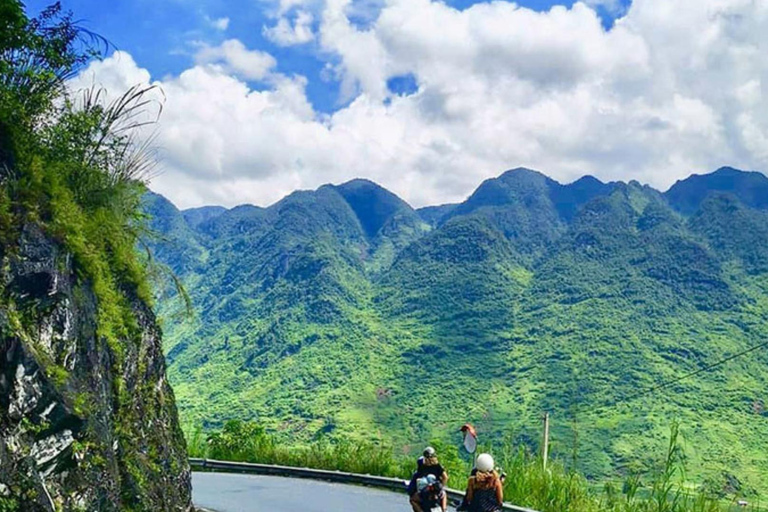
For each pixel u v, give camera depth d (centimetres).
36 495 774
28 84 1009
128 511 1010
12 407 788
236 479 2628
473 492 1009
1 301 827
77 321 970
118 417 1070
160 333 1333
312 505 1919
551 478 1727
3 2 931
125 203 1200
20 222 891
